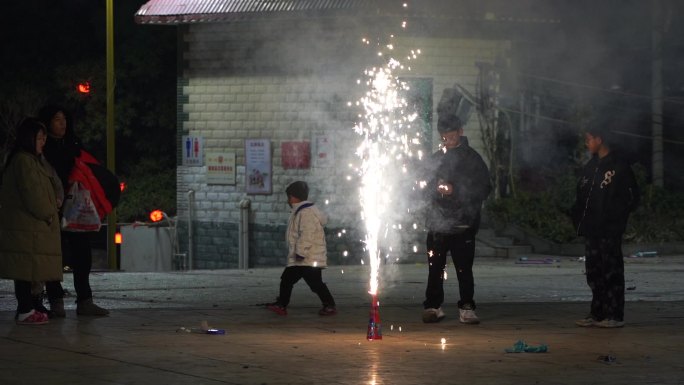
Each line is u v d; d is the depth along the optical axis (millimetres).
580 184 15164
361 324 15148
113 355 12125
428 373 11156
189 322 15078
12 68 49281
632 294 19594
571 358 12211
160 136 49688
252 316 15922
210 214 36156
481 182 15148
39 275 14359
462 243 15141
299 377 10859
